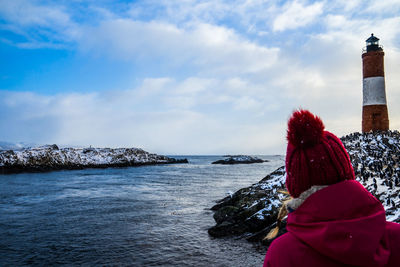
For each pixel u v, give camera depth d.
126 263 11.28
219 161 135.75
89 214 20.08
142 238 14.46
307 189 1.14
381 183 16.11
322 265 1.00
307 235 1.04
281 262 1.09
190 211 21.14
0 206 23.25
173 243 13.64
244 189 23.20
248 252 12.17
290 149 1.23
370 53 35.97
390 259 1.01
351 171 1.18
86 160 88.56
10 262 11.52
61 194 30.11
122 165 92.31
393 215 11.06
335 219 1.02
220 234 14.59
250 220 14.58
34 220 18.34
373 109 35.84
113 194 30.22
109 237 14.67
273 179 25.70
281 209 1.30
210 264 11.07
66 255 12.20
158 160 118.94
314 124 1.16
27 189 34.41
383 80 35.97
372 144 29.91
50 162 74.75
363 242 0.94
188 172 69.00
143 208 22.31
